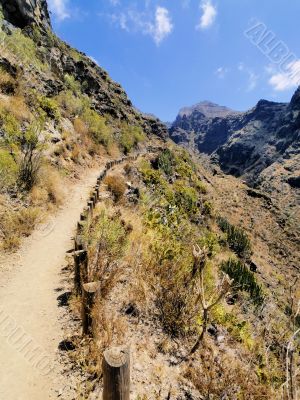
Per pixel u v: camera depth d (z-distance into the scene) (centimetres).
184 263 802
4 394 411
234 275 1552
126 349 320
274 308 852
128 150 3647
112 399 309
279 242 6538
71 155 1870
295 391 268
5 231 882
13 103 1532
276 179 18775
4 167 1079
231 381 498
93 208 1248
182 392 459
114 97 5519
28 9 3036
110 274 675
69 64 4016
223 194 8238
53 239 962
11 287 676
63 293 675
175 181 3453
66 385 433
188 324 628
